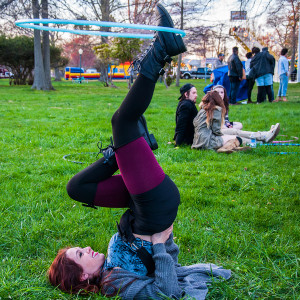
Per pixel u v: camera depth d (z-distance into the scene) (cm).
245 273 292
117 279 254
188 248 337
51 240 347
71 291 258
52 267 267
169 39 223
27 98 1836
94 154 669
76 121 1045
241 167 577
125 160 235
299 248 327
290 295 264
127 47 2442
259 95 1508
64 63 4144
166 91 2509
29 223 382
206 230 366
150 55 227
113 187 263
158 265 247
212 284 271
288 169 563
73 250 264
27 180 523
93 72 5512
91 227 380
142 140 238
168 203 243
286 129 889
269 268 292
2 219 388
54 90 2581
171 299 242
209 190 486
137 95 229
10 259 311
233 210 413
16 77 3322
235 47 1426
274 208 422
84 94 2220
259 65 1468
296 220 389
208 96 671
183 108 705
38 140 773
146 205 240
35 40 2512
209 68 4556
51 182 512
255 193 466
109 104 1517
